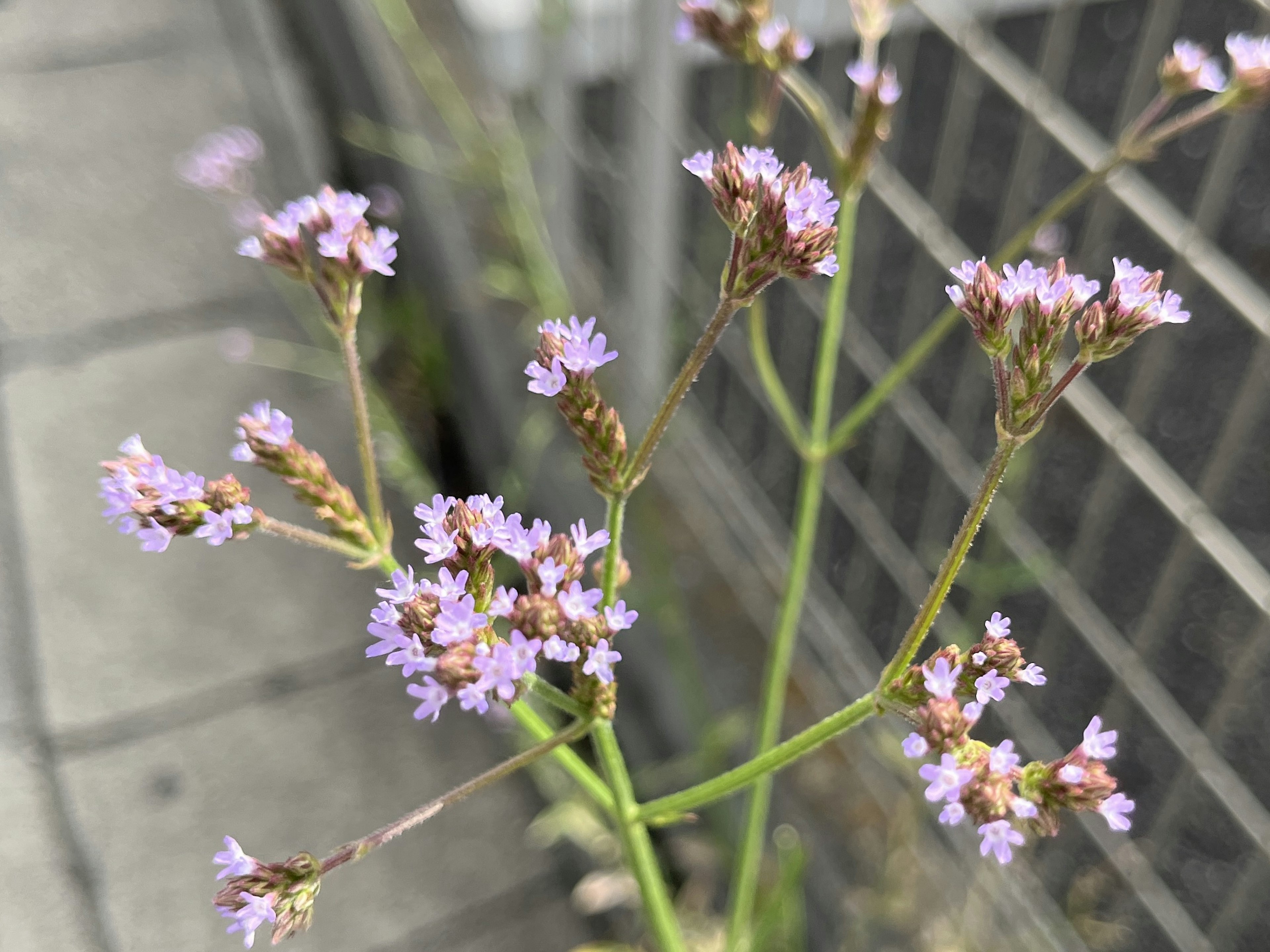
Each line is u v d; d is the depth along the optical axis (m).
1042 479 0.34
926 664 0.13
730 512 0.34
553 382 0.13
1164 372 0.35
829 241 0.13
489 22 0.36
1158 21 0.19
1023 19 0.41
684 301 0.34
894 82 0.18
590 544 0.13
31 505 0.29
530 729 0.16
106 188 0.35
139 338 0.32
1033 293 0.13
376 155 0.33
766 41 0.18
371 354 0.32
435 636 0.12
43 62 0.38
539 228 0.34
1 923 0.23
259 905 0.12
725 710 0.30
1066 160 0.39
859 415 0.21
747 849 0.22
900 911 0.26
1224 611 0.32
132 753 0.25
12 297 0.33
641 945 0.24
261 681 0.26
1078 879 0.28
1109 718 0.30
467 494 0.31
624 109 0.30
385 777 0.25
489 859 0.25
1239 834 0.29
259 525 0.14
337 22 0.34
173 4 0.40
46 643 0.27
